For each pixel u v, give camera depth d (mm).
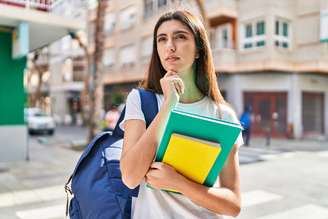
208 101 1415
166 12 1338
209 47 1386
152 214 1245
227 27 17641
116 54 25016
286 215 4879
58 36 9008
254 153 11070
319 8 15320
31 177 7219
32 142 14727
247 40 16797
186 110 1353
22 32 7707
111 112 11922
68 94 31141
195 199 1140
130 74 23047
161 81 1173
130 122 1236
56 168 8258
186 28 1286
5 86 8523
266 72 16641
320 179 7262
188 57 1290
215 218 1274
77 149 11852
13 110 8664
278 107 16594
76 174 1482
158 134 1111
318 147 12969
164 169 1106
